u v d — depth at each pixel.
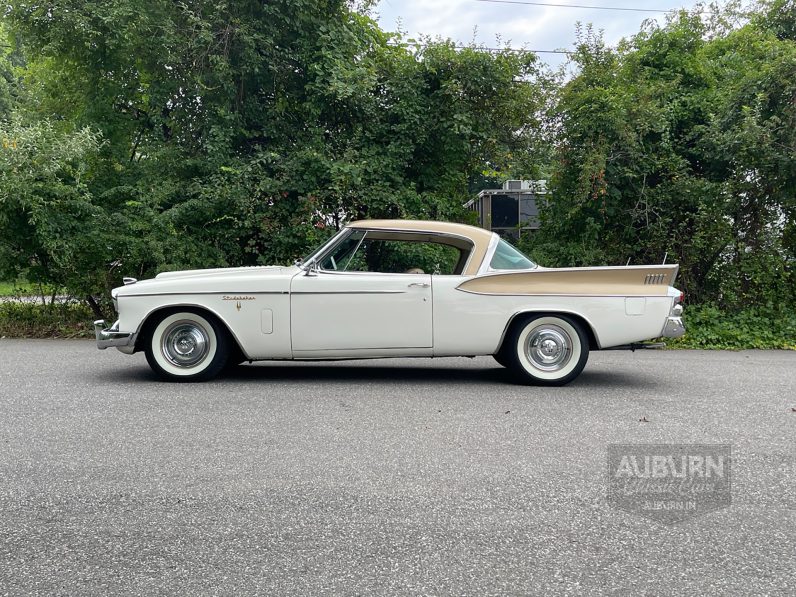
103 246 10.36
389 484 3.79
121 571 2.80
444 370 7.61
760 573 2.81
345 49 12.15
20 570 2.81
